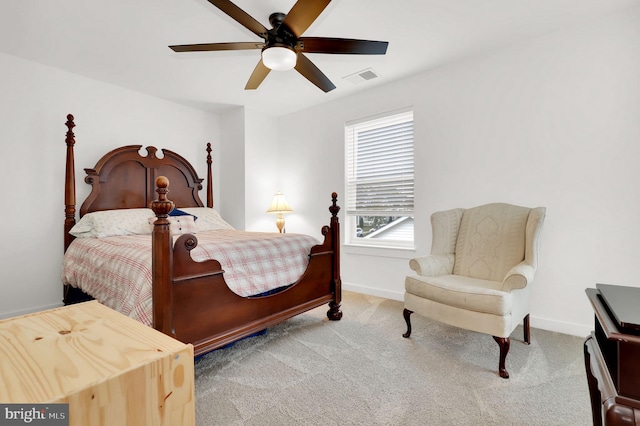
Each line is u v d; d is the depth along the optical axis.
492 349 2.09
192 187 3.91
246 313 1.97
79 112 3.11
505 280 1.84
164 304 1.53
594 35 2.27
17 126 2.75
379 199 3.50
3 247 2.70
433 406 1.48
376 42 1.86
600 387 0.84
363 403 1.51
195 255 1.83
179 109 3.93
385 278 3.39
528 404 1.49
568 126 2.37
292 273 2.34
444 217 2.58
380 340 2.24
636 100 2.12
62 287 2.98
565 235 2.38
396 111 3.29
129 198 3.36
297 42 1.87
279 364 1.90
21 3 2.03
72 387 0.48
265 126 4.29
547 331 2.40
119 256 2.01
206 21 2.24
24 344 0.64
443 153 2.99
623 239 2.17
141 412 0.55
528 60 2.54
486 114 2.74
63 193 3.00
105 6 2.07
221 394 1.59
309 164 4.09
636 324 0.73
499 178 2.68
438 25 2.32
